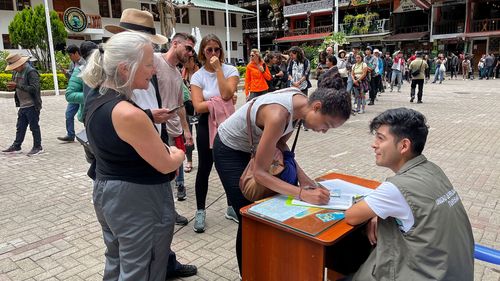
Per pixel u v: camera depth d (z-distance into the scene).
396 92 16.23
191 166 5.45
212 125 3.39
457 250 1.59
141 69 1.68
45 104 13.26
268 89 7.65
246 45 46.31
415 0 29.00
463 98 13.87
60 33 20.53
